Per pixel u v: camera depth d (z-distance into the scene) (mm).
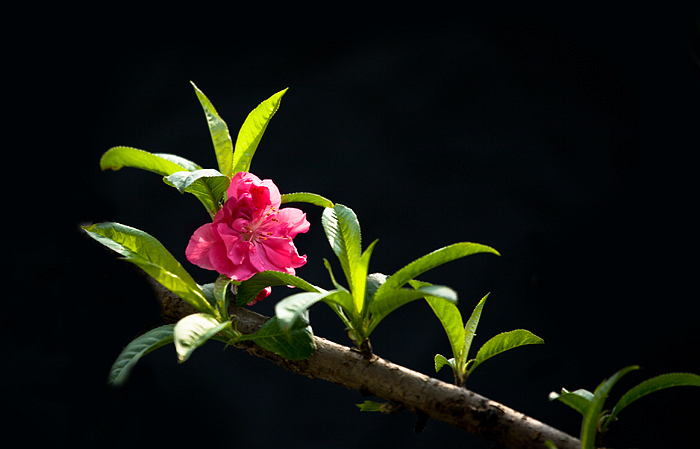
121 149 1098
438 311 1090
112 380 1063
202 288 1100
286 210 1108
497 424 1065
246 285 1099
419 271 1077
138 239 1086
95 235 1083
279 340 1077
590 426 1059
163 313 1103
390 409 1077
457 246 1071
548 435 1063
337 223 1094
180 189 1071
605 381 1060
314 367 1082
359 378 1078
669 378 1068
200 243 1093
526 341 1091
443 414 1070
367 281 1090
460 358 1092
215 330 1064
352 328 1081
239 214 1094
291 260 1102
